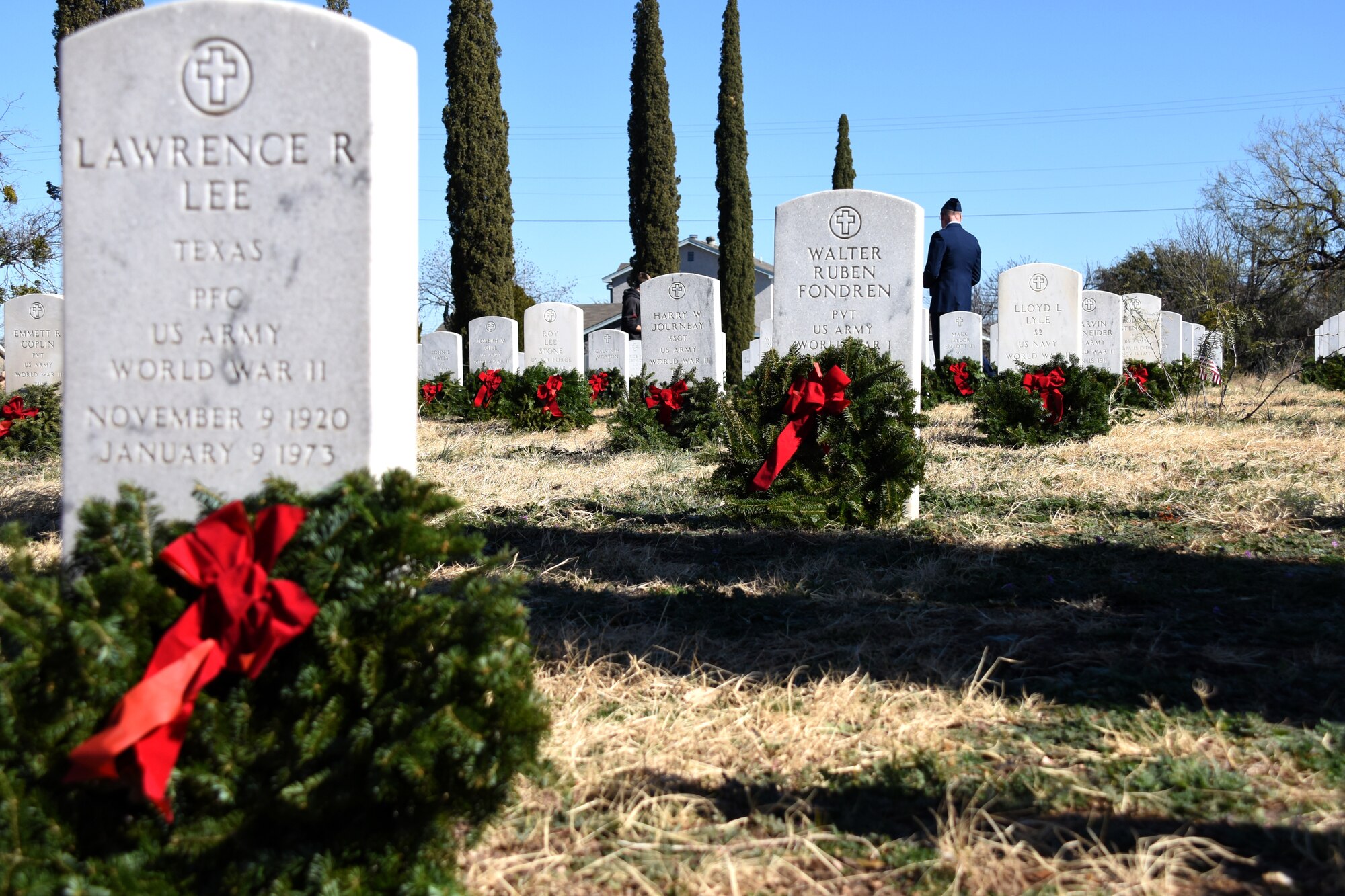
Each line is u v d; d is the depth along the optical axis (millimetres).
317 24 3361
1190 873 2578
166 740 2385
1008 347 13836
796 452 6996
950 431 12883
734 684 3924
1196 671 3988
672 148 34469
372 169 3371
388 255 3521
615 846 2801
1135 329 18672
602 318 69500
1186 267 41750
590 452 11719
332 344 3424
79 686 2434
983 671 4051
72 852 2396
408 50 3643
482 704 2568
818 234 7590
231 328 3479
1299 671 3926
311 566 2645
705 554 6258
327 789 2465
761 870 2680
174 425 3523
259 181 3428
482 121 27656
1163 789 3035
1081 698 3742
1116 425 12398
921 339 7633
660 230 34344
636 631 4629
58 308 14047
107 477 3572
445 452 11633
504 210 28156
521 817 2951
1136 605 4906
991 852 2709
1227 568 5473
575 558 6062
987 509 7332
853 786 3143
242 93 3420
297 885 2381
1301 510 6836
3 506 8031
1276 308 36031
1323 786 3020
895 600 5133
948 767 3240
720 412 7184
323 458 3453
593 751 3396
